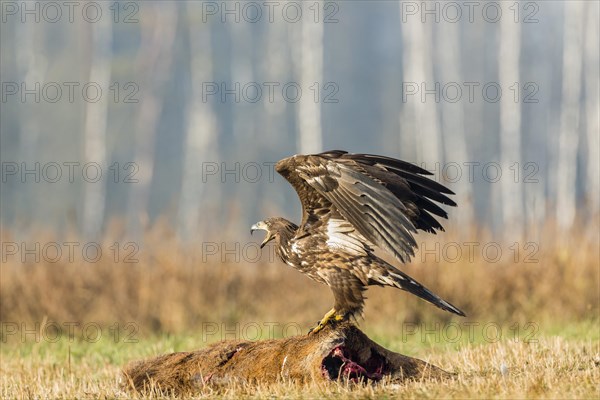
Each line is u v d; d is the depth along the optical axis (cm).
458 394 935
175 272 1967
